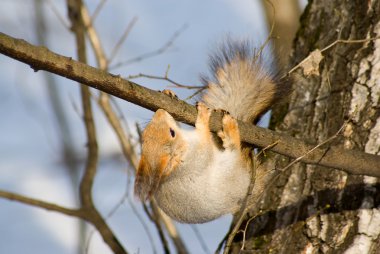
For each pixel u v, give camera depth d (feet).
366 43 30.25
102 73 21.95
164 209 30.76
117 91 22.41
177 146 28.73
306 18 33.47
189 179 29.45
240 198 29.84
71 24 39.01
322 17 32.73
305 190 29.14
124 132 37.35
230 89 30.99
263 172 30.22
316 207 28.45
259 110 31.12
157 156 28.25
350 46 30.71
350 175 28.25
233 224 30.83
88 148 35.47
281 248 28.55
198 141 28.40
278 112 32.17
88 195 33.73
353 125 28.99
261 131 25.38
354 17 31.30
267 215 29.58
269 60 31.55
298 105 31.32
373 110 28.86
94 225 33.04
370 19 30.60
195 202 29.76
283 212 29.22
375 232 27.07
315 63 27.17
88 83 21.94
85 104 36.22
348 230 27.37
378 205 27.37
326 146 25.90
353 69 30.14
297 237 28.37
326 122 29.96
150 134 28.43
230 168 29.17
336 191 28.30
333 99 30.25
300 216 28.76
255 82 31.04
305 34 33.01
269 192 29.96
